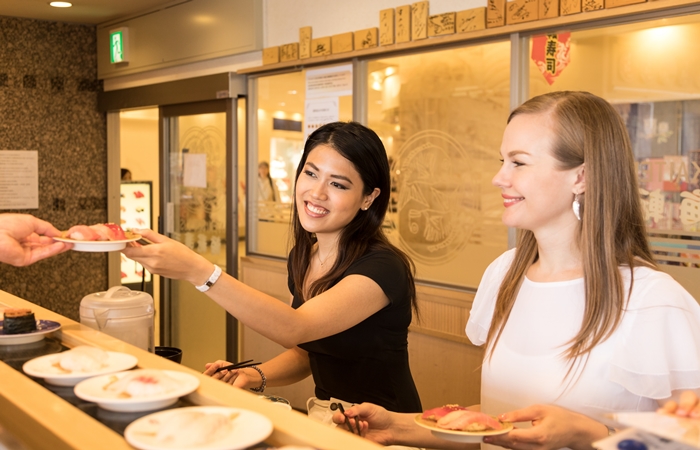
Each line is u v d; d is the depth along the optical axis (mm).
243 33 4141
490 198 2969
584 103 1258
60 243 1289
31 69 5219
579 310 1293
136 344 1444
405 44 3230
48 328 1350
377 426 1293
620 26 2541
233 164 4301
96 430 851
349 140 1771
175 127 4840
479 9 2912
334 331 1626
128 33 5105
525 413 1101
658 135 2473
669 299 1199
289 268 2074
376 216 1871
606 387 1228
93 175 5578
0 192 5137
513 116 1337
